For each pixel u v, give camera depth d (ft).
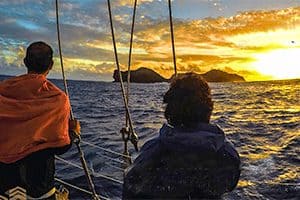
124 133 12.98
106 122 67.62
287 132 53.72
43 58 9.19
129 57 13.19
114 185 26.14
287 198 23.99
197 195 6.75
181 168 6.63
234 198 23.70
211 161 6.61
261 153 37.58
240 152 38.17
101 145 41.91
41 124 8.82
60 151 9.03
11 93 9.00
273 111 91.40
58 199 10.14
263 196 24.22
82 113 85.10
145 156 6.77
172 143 6.61
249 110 94.07
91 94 174.09
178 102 6.88
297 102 124.26
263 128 59.11
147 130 56.39
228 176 6.73
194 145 6.56
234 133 53.36
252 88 254.06
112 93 185.57
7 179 8.85
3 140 8.74
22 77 9.18
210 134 6.74
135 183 6.79
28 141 8.70
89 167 30.55
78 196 23.91
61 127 9.01
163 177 6.68
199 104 6.85
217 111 90.48
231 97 152.25
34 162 8.90
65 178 27.40
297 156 35.58
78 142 10.24
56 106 9.02
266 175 28.68
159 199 6.75
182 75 7.18
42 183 9.03
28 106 8.88
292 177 28.04
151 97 156.76
